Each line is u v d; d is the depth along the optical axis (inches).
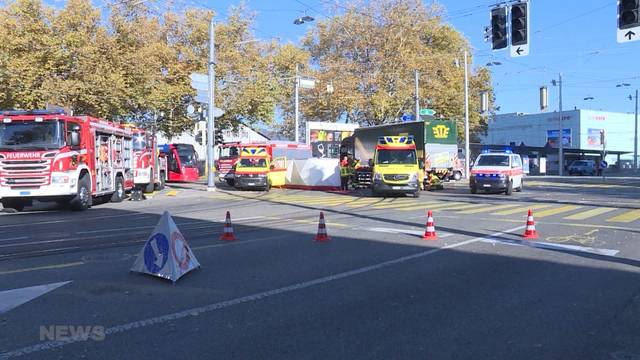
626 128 3553.2
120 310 250.4
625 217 604.1
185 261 321.4
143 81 1147.3
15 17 1003.9
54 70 1018.1
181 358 193.0
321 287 293.6
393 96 1721.2
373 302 264.8
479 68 2126.0
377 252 395.9
